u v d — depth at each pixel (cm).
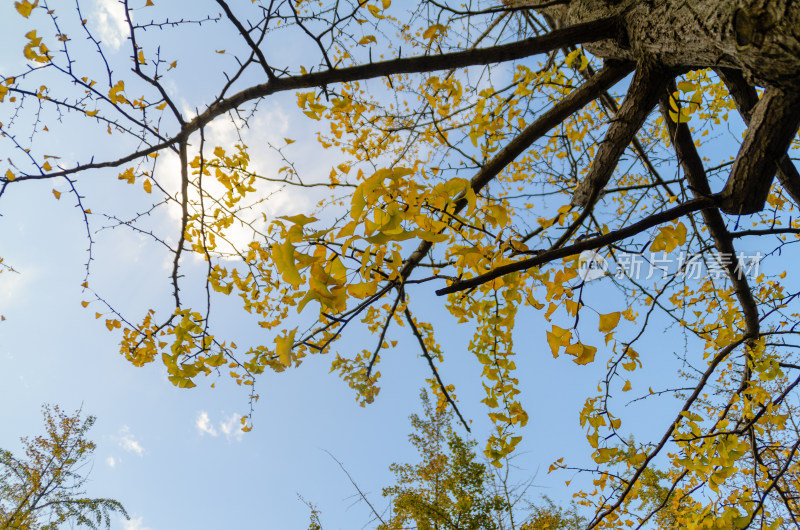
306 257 90
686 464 184
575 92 214
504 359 173
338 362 162
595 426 188
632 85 194
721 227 229
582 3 198
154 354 211
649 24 164
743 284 238
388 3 146
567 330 112
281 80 161
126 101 166
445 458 564
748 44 121
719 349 262
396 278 118
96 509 725
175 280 227
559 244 190
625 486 227
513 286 127
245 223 229
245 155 212
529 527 544
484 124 177
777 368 211
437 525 525
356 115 208
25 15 138
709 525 184
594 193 183
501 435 172
